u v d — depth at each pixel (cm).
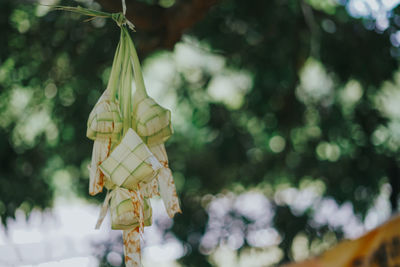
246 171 670
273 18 536
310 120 639
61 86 556
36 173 583
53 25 513
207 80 629
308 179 667
